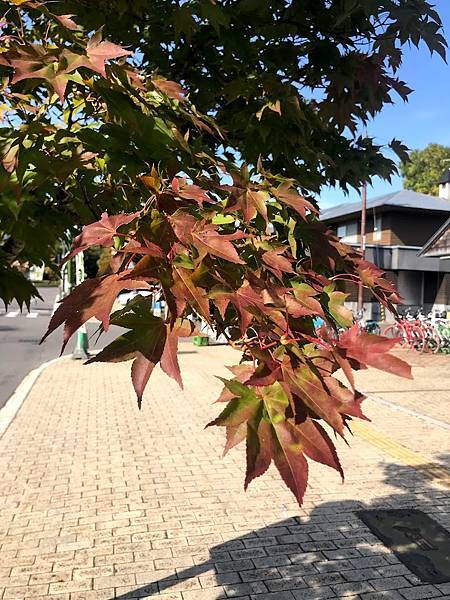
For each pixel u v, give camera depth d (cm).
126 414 786
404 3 209
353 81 221
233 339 112
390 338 106
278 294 109
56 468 550
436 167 5038
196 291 92
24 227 173
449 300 2573
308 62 228
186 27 194
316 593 334
